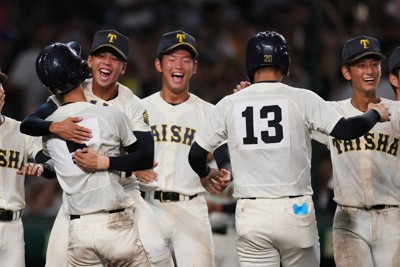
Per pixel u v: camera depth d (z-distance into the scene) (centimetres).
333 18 2958
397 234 1592
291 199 1453
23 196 1630
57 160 1447
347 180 1611
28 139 1622
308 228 1458
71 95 1450
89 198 1425
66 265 1583
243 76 3014
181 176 1748
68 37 3148
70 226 1451
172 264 1564
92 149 1418
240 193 1482
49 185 2547
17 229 1612
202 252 1725
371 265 1605
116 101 1611
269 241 1465
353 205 1608
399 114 1605
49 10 3269
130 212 1455
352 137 1436
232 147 1493
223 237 2120
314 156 2258
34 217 2303
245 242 1485
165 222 1733
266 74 1496
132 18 3275
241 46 3161
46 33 3158
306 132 1475
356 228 1608
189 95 1809
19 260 1608
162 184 1741
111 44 1605
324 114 1450
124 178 1576
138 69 3083
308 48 2444
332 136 1470
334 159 1623
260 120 1464
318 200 2273
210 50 3105
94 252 1442
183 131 1766
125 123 1461
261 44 1491
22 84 3002
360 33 2941
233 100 1491
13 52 3138
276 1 3203
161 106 1786
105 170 1424
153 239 1528
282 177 1453
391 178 1600
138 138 1511
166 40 1761
